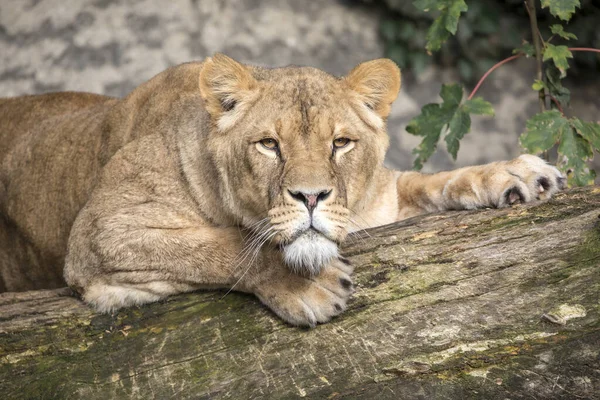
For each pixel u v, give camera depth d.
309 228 6.52
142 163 7.80
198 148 7.47
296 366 6.31
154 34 16.17
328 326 6.58
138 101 8.56
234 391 6.21
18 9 16.23
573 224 7.01
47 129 9.78
